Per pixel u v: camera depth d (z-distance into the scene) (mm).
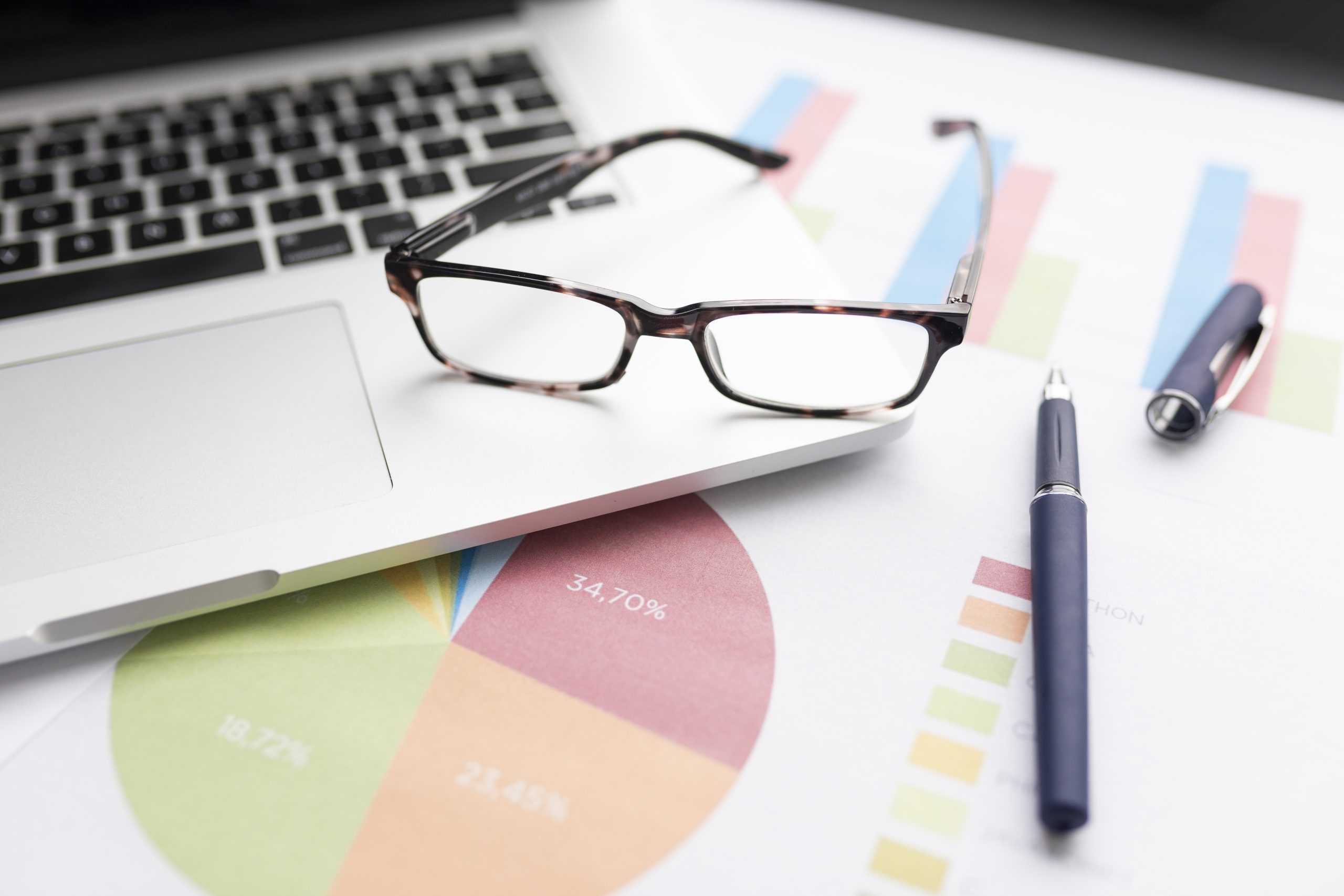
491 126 685
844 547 493
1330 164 754
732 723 427
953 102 810
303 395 513
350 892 379
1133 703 434
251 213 616
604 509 478
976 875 382
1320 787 409
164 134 680
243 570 439
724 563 487
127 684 443
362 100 706
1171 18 872
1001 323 620
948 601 469
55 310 558
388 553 453
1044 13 893
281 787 409
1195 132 780
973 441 546
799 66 850
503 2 785
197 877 385
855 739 422
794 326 536
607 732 425
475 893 378
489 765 415
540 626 463
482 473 475
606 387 513
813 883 381
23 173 645
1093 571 481
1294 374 588
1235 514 507
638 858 387
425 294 568
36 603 427
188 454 484
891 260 667
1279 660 449
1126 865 385
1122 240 685
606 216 619
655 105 706
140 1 713
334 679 444
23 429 494
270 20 745
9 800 407
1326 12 814
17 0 694
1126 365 592
